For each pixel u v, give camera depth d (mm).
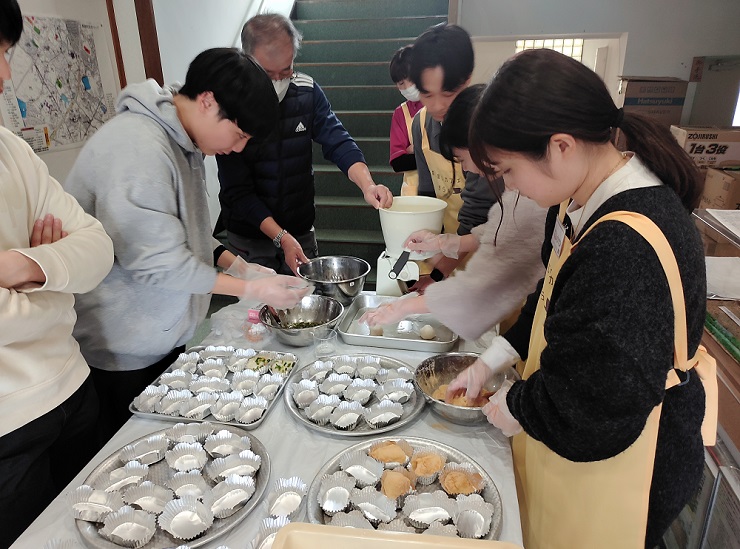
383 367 1376
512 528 887
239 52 1228
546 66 717
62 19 2150
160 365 1569
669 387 836
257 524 898
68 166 2252
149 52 2727
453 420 1161
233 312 1708
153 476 1009
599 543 911
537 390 842
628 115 818
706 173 2482
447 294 1323
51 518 916
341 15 4445
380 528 870
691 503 1433
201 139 1306
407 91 1639
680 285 718
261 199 2227
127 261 1254
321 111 2256
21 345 1011
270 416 1185
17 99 1944
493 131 745
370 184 2041
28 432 1035
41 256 972
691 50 3322
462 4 3436
